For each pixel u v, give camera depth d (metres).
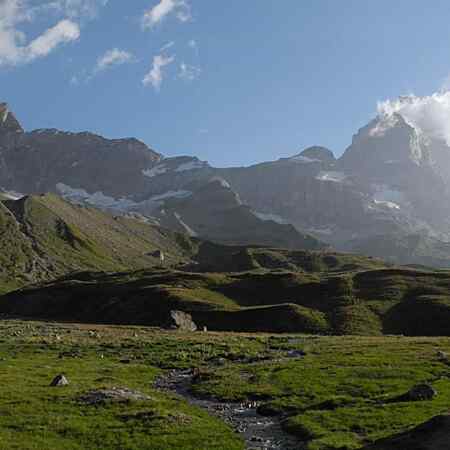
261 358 67.88
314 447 30.02
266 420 38.34
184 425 35.31
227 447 31.27
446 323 131.88
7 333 104.06
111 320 164.12
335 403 40.06
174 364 64.94
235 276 199.25
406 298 154.00
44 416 36.81
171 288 176.00
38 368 58.72
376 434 31.44
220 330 139.12
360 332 129.75
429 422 28.38
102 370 59.28
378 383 46.62
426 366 53.81
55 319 179.00
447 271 187.62
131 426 34.91
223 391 47.41
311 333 130.38
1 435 32.88
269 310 143.62
